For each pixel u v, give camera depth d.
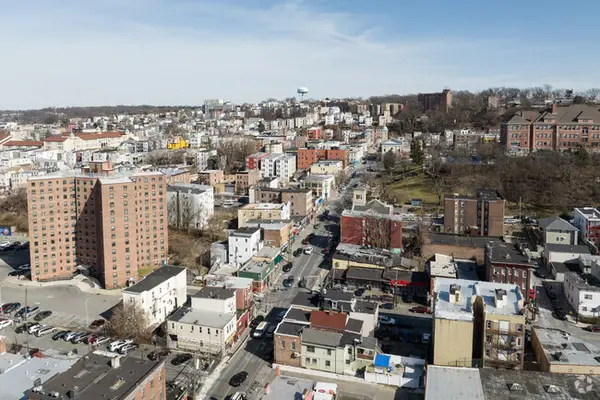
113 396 77.62
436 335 101.62
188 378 107.50
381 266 160.25
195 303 126.56
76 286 163.00
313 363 110.62
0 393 82.62
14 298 154.38
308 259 182.00
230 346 121.31
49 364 92.62
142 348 121.44
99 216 163.75
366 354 107.75
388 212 192.38
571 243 174.00
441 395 85.25
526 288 137.50
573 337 107.25
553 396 84.94
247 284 137.25
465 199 193.75
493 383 88.81
